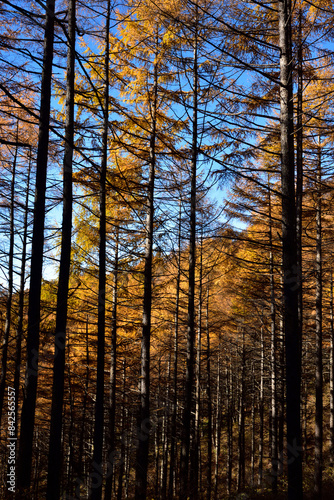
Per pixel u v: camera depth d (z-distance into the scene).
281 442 12.94
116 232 11.54
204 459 22.45
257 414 25.38
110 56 9.79
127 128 10.78
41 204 6.88
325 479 12.51
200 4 8.34
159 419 16.56
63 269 6.57
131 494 19.98
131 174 10.91
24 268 12.47
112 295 12.72
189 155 10.25
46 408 16.09
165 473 17.33
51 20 6.73
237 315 17.17
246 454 22.20
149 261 10.30
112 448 11.34
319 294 11.49
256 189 11.34
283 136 5.46
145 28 9.91
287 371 4.94
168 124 10.69
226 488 19.53
